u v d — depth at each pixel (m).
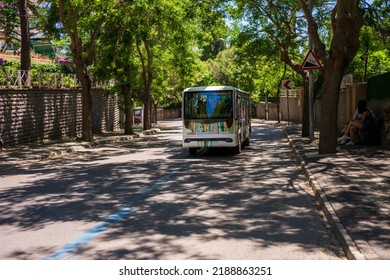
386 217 6.73
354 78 22.16
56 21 25.47
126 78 31.75
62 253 5.81
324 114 14.66
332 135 14.66
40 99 25.09
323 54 14.94
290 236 6.46
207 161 15.74
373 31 21.98
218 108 17.45
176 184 10.98
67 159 17.38
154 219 7.51
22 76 22.98
